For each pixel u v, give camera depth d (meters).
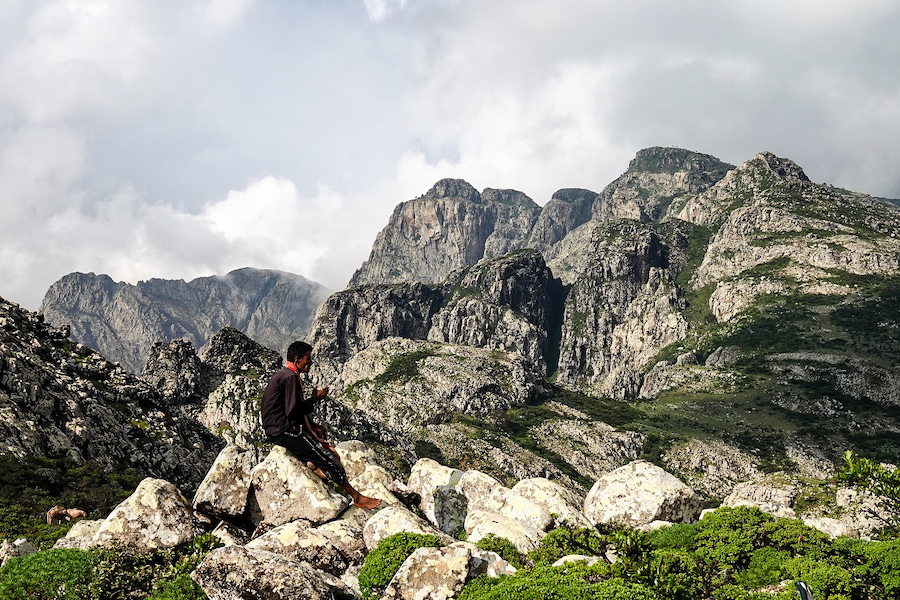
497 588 13.87
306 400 14.62
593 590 13.62
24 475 70.94
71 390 100.25
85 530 18.69
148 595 14.66
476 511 20.73
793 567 17.92
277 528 16.84
